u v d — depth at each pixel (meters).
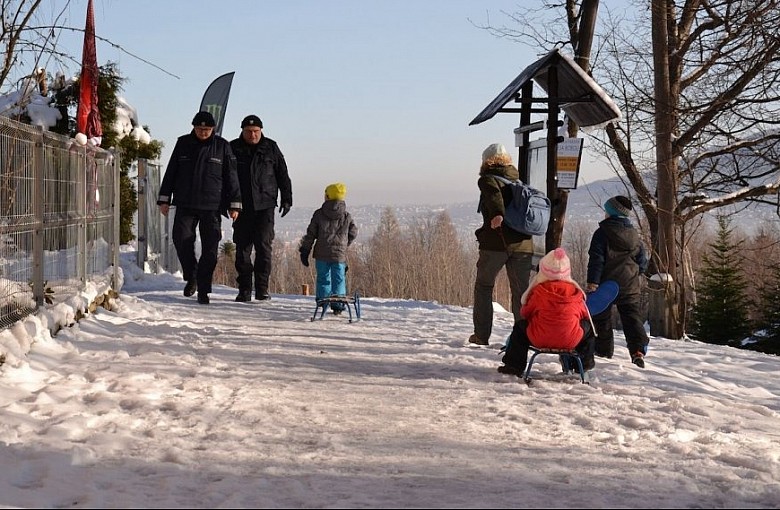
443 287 80.31
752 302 40.59
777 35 17.53
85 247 11.07
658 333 17.59
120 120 23.12
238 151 14.67
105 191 12.46
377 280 81.25
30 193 8.68
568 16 22.50
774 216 20.19
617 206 9.77
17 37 8.98
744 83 18.39
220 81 20.50
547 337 8.12
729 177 20.52
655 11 17.84
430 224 88.31
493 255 10.10
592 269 9.74
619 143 19.88
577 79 11.56
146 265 18.45
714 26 19.83
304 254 13.23
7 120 7.75
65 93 21.14
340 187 13.22
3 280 7.82
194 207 13.91
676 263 17.94
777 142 19.39
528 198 9.90
